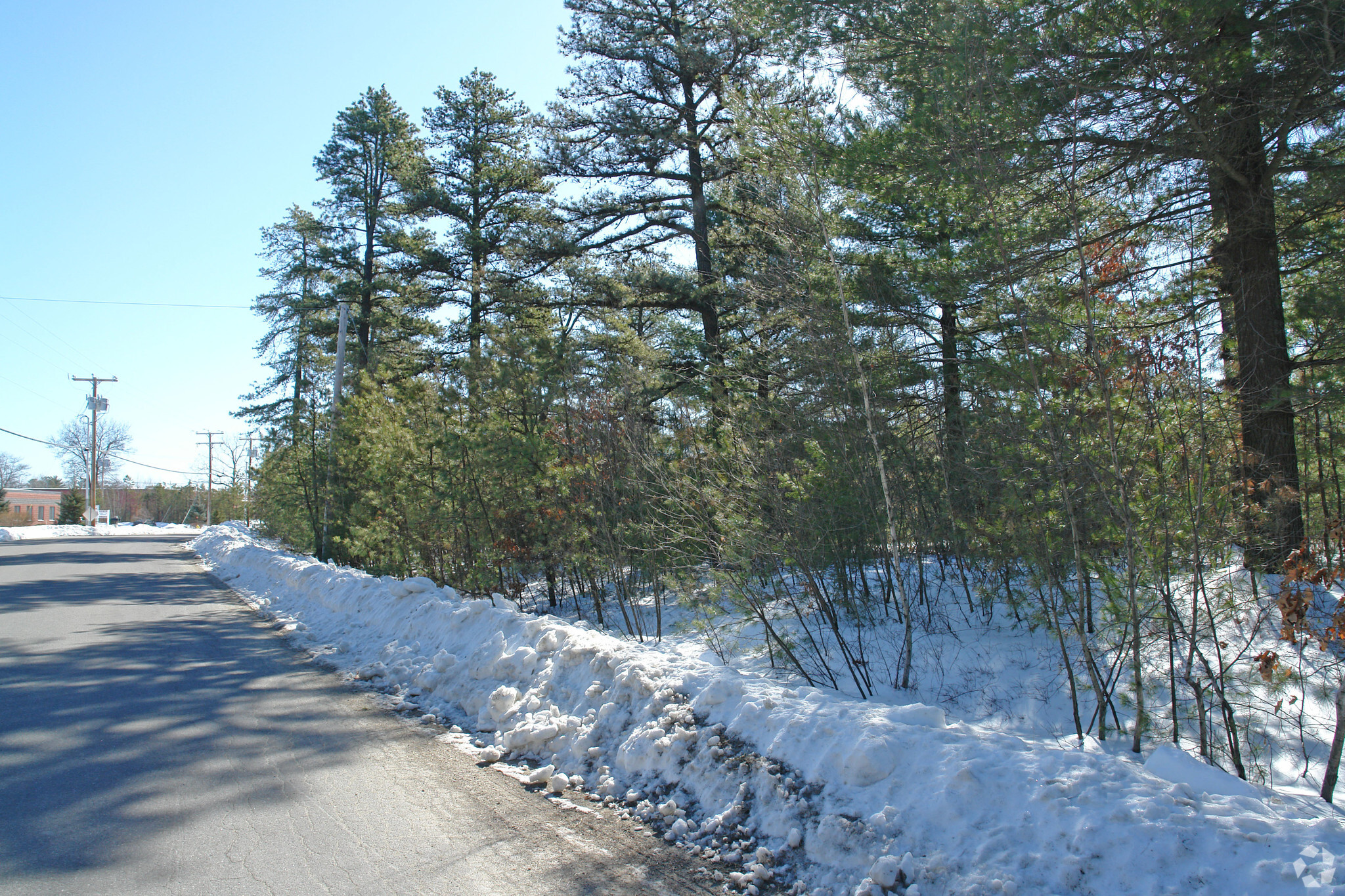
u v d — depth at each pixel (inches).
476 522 533.6
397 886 147.0
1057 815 143.4
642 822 179.5
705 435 408.8
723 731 198.4
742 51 601.6
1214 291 330.0
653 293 674.2
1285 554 260.8
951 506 313.1
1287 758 217.5
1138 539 217.5
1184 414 225.8
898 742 171.5
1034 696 260.7
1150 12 258.7
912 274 375.6
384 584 475.8
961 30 274.7
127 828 171.6
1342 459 340.5
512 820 179.9
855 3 313.4
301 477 975.0
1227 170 305.9
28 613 497.4
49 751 222.2
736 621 334.6
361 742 237.5
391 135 1158.3
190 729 245.4
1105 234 332.2
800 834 159.5
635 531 430.3
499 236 920.3
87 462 2977.4
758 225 352.8
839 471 326.3
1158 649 247.3
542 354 529.7
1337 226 330.3
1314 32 267.4
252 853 159.9
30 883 145.6
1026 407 240.8
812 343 313.7
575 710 240.7
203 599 612.4
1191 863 128.0
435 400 581.9
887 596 378.6
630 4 684.1
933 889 136.7
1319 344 323.3
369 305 1126.4
